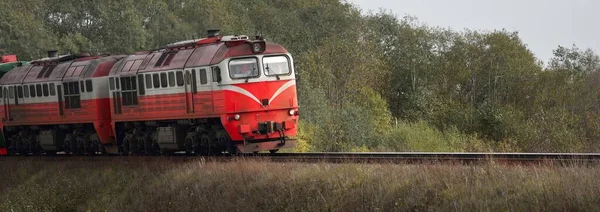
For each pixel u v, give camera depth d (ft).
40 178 160.97
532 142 306.55
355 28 392.88
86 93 171.12
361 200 96.12
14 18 318.86
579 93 393.29
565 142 295.28
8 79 196.34
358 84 320.50
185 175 130.52
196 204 120.26
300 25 397.80
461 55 423.23
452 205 84.48
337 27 392.68
